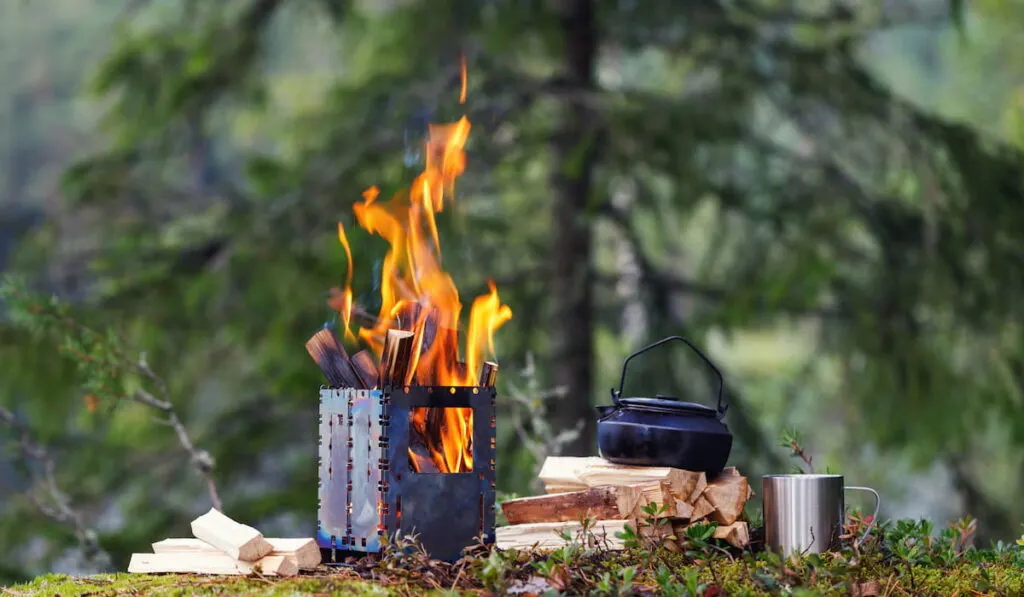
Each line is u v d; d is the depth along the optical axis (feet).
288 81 44.16
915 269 31.91
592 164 31.09
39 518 28.43
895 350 31.60
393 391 13.42
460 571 12.59
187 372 32.58
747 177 34.47
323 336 14.15
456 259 31.04
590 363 33.27
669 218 37.19
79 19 91.91
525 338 32.96
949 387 31.89
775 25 34.50
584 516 14.71
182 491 32.48
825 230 30.81
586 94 31.19
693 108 30.27
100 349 19.33
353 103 32.32
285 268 28.50
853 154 34.32
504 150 31.45
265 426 32.73
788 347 56.80
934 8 34.99
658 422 14.84
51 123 92.27
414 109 31.14
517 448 30.50
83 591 12.82
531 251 36.42
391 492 13.34
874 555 14.08
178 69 33.73
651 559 13.67
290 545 13.71
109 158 33.04
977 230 31.99
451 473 13.50
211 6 35.29
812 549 14.25
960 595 13.01
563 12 33.83
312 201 29.81
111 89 34.35
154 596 12.40
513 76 32.01
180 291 29.53
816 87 32.22
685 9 33.50
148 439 31.89
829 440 45.52
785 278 29.66
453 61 32.81
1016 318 32.04
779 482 14.46
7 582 27.32
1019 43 62.13
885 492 47.44
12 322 27.71
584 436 32.53
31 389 28.04
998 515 35.60
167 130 34.06
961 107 65.51
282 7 35.09
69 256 31.99
